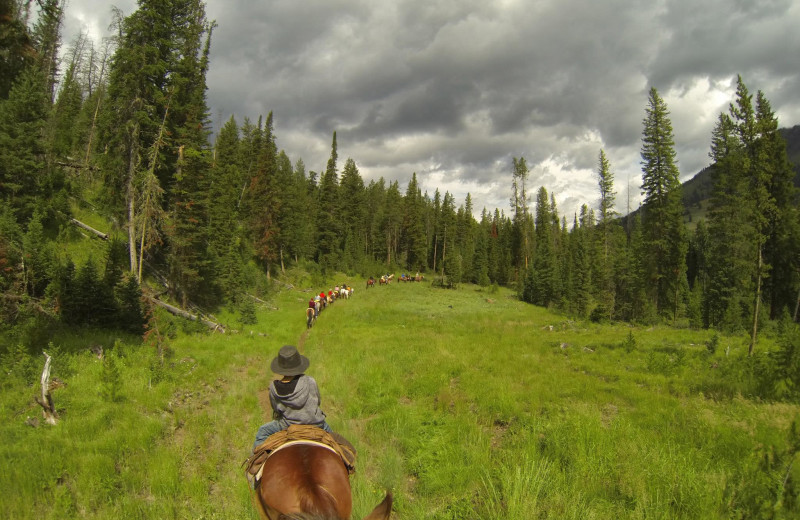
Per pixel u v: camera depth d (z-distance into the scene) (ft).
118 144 73.15
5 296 48.16
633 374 42.57
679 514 16.35
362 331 74.33
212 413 32.32
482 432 26.91
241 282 102.68
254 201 155.53
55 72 146.10
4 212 61.31
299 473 10.78
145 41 73.46
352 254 259.60
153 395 34.58
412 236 289.12
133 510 18.52
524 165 233.96
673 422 27.66
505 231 314.76
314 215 252.62
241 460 24.22
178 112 82.79
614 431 24.43
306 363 15.07
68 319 52.75
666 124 130.52
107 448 24.53
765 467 16.65
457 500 17.79
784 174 109.40
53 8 41.68
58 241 74.28
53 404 28.96
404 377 42.09
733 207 115.24
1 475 20.74
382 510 9.62
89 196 96.22
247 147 204.85
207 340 60.49
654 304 131.03
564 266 205.57
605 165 188.85
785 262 115.85
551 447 22.84
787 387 32.55
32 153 77.15
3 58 41.55
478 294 194.70
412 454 24.07
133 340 52.75
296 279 177.17
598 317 116.67
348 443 14.71
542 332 78.38
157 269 88.07
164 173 82.23
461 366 44.98
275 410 14.99
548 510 16.52
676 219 127.85
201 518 17.40
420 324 86.69
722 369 41.01
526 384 39.09
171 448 25.29
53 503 18.99
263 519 11.38
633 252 163.63
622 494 17.83
